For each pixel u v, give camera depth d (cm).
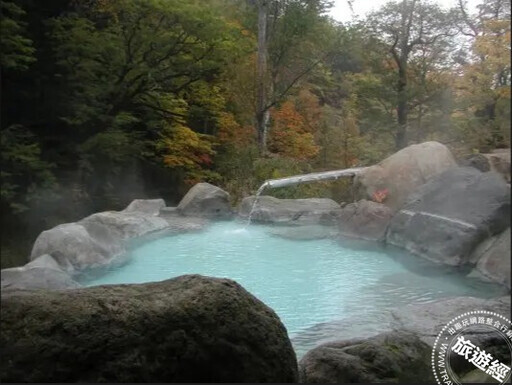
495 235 720
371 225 939
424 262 759
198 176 1465
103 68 1164
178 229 1006
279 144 1708
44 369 293
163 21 1248
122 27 1211
